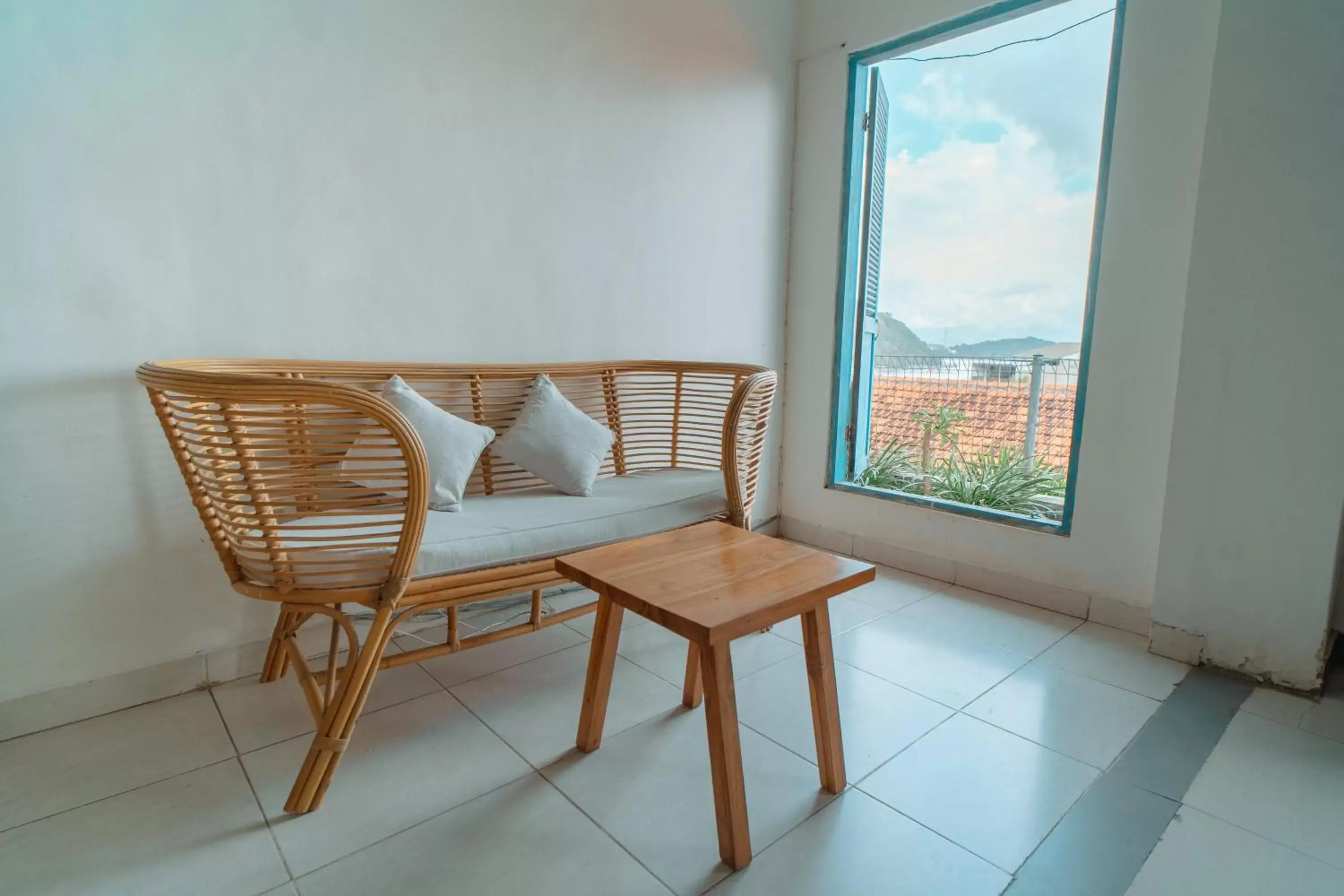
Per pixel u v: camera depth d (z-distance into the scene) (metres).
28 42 1.43
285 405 1.61
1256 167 1.78
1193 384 1.92
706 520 2.02
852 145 2.91
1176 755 1.53
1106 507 2.26
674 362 2.49
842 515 3.06
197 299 1.69
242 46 1.69
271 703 1.72
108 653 1.65
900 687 1.84
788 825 1.29
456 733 1.60
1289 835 1.27
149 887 1.13
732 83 2.79
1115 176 2.15
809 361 3.13
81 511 1.59
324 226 1.86
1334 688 1.84
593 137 2.38
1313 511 1.76
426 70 1.99
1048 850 1.23
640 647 2.08
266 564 1.38
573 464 2.05
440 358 2.11
